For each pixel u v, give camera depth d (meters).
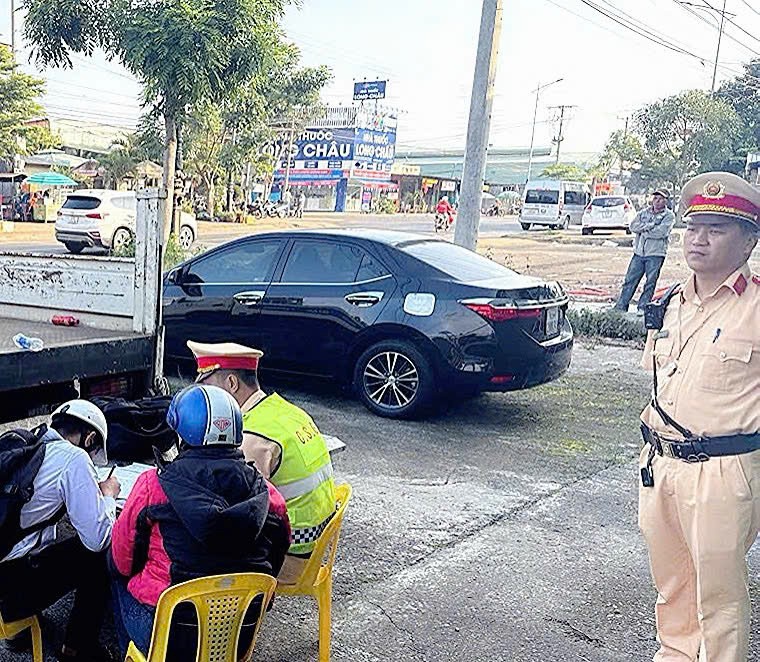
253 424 3.13
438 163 76.88
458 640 3.60
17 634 3.20
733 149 39.16
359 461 5.89
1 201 34.41
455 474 5.74
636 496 5.49
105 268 4.80
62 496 2.99
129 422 4.18
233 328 7.41
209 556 2.56
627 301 12.84
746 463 2.87
